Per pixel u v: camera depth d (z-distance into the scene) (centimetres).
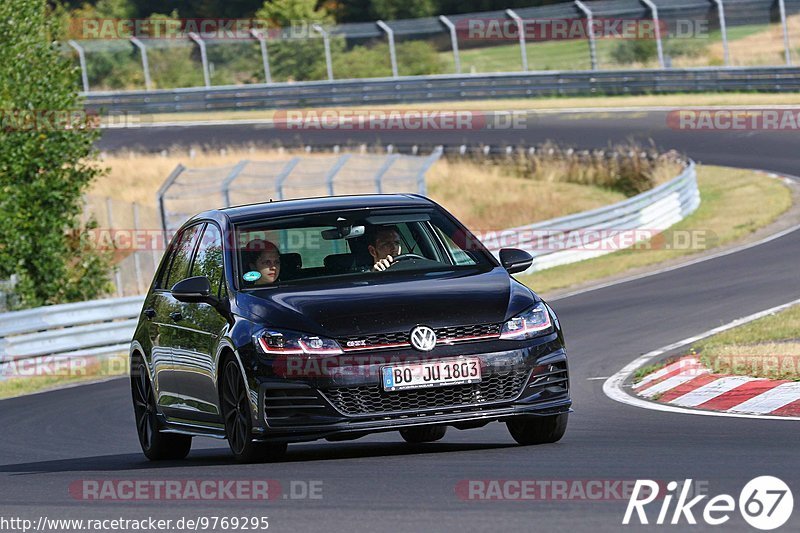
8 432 4238
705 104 14112
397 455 2734
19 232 7606
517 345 2586
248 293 2747
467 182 12094
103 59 18188
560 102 15312
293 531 1912
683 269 7275
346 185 9744
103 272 8088
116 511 2238
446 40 18312
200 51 18112
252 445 2633
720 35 17400
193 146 14175
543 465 2409
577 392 3994
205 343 2800
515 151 12838
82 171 7912
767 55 16375
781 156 11638
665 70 15012
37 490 2600
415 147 13112
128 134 15650
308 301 2634
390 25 17175
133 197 11844
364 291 2670
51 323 6234
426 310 2580
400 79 16012
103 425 4212
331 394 2508
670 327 5259
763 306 5481
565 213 11094
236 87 16612
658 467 2300
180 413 3030
